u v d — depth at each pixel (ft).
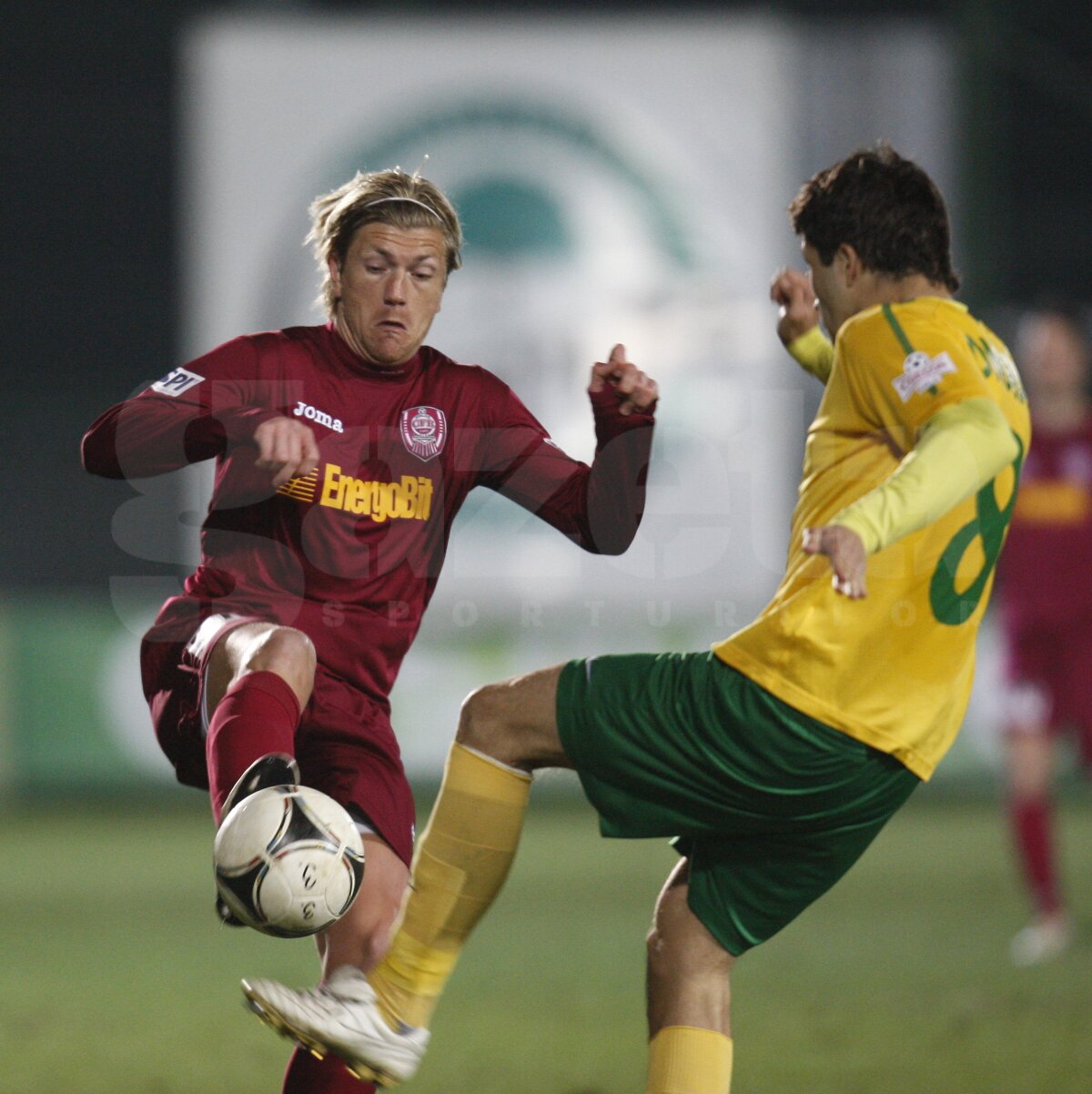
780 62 205.16
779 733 35.40
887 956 81.20
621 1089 53.52
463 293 205.05
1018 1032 61.52
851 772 35.76
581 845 142.20
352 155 206.90
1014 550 89.66
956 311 36.99
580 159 206.08
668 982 37.78
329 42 207.10
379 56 207.00
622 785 37.04
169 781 172.14
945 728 36.86
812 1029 62.64
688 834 37.27
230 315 207.00
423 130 206.90
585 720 36.83
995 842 138.72
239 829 32.71
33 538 215.72
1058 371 91.30
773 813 36.24
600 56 206.18
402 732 168.25
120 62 230.89
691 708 36.01
